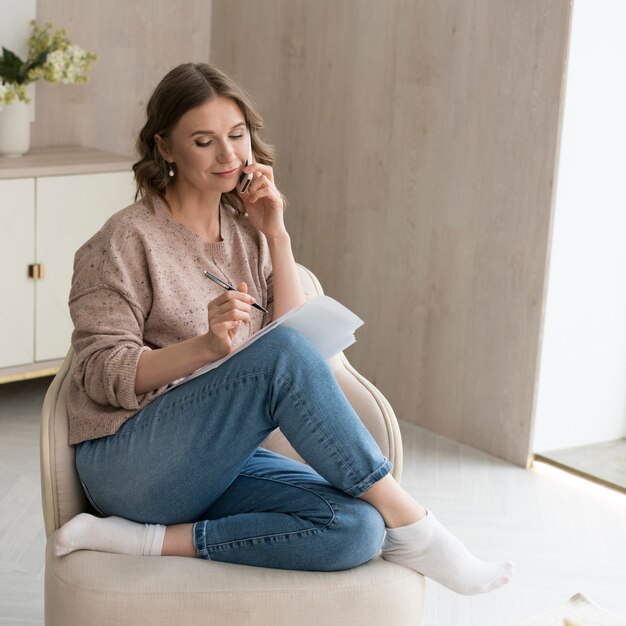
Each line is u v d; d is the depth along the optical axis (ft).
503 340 12.23
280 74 14.51
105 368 6.86
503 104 11.79
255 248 7.93
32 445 12.13
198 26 15.20
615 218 12.01
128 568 6.63
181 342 6.93
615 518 11.07
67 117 14.25
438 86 12.44
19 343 12.90
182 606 6.52
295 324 6.95
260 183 7.71
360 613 6.72
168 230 7.41
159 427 6.79
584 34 11.20
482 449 12.65
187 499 6.86
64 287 13.09
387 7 12.91
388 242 13.37
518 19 11.51
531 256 11.77
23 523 10.31
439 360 12.98
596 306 12.18
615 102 11.62
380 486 6.81
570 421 12.37
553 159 11.39
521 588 9.56
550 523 10.89
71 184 12.87
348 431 6.68
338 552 6.73
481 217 12.22
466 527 10.69
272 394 6.64
